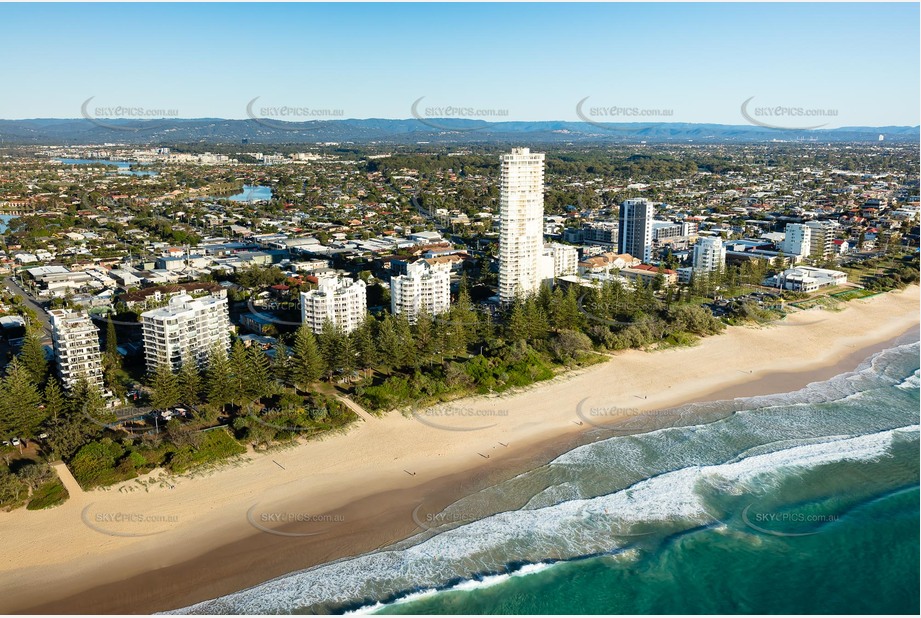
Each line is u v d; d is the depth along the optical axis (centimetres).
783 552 11231
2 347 19375
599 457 13888
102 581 10075
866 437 14750
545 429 15062
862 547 11319
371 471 13150
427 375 16925
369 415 15188
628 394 16975
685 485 12862
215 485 12456
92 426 13662
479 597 10088
